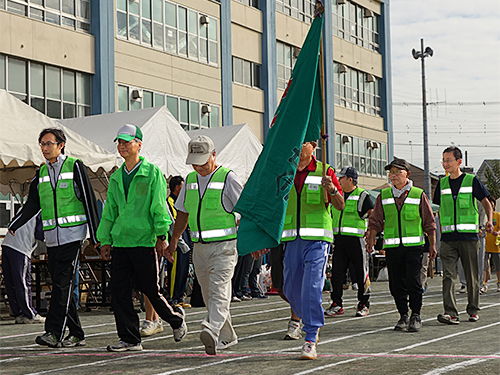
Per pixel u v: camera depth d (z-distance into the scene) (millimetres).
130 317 7102
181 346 7445
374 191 22438
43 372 5867
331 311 10695
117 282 7113
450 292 9305
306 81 6840
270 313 11367
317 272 6504
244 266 14078
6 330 9656
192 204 7055
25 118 10852
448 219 9547
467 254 9469
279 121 6832
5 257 10547
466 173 9688
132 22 23938
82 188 7441
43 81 20750
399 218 8664
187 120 26375
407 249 8586
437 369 5602
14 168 14055
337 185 6695
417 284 8578
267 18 31219
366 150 38938
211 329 6699
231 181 7000
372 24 40719
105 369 5949
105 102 22453
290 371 5633
